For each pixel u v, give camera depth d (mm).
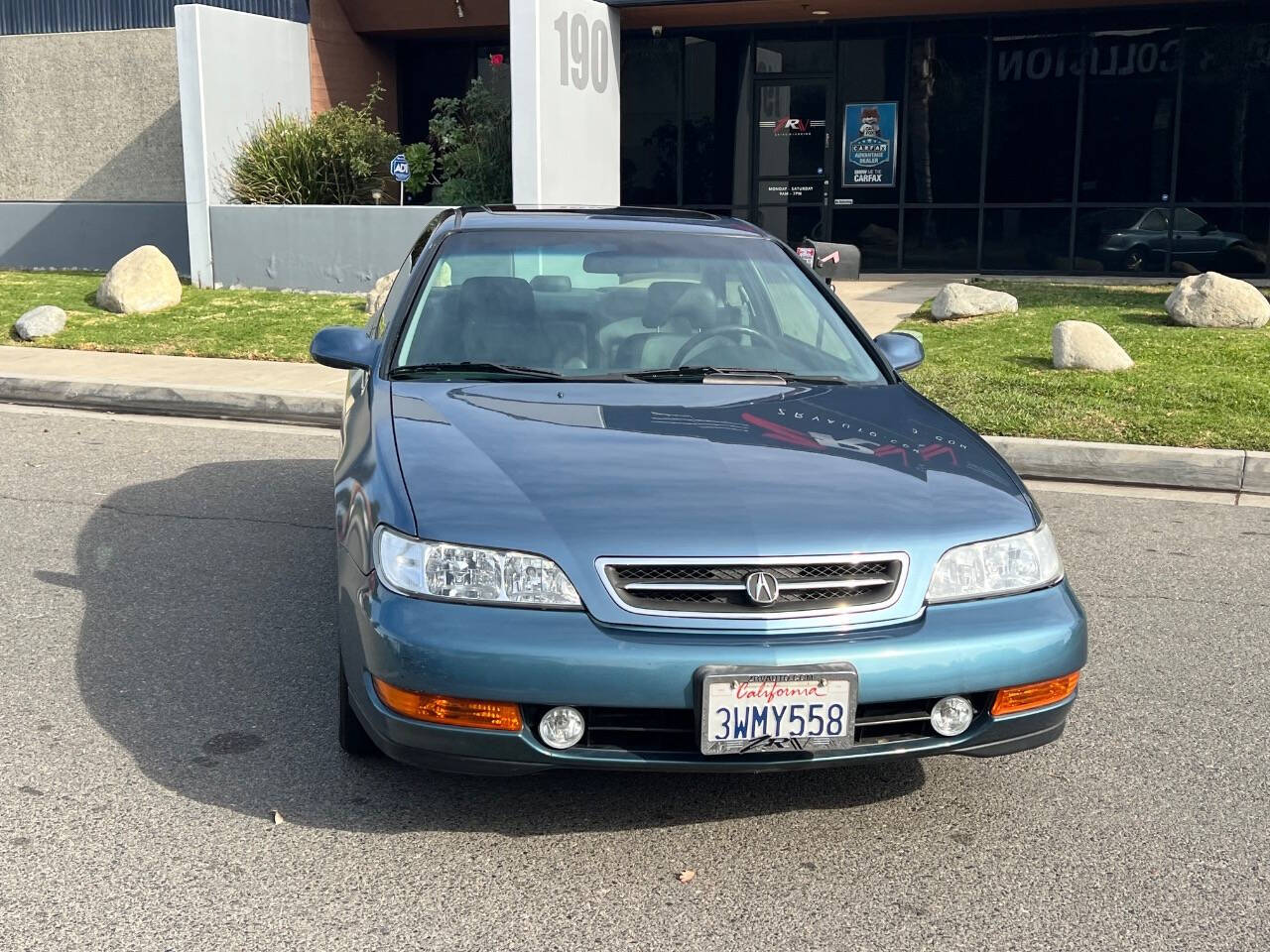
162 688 4320
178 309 13547
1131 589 5645
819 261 15531
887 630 3127
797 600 3109
